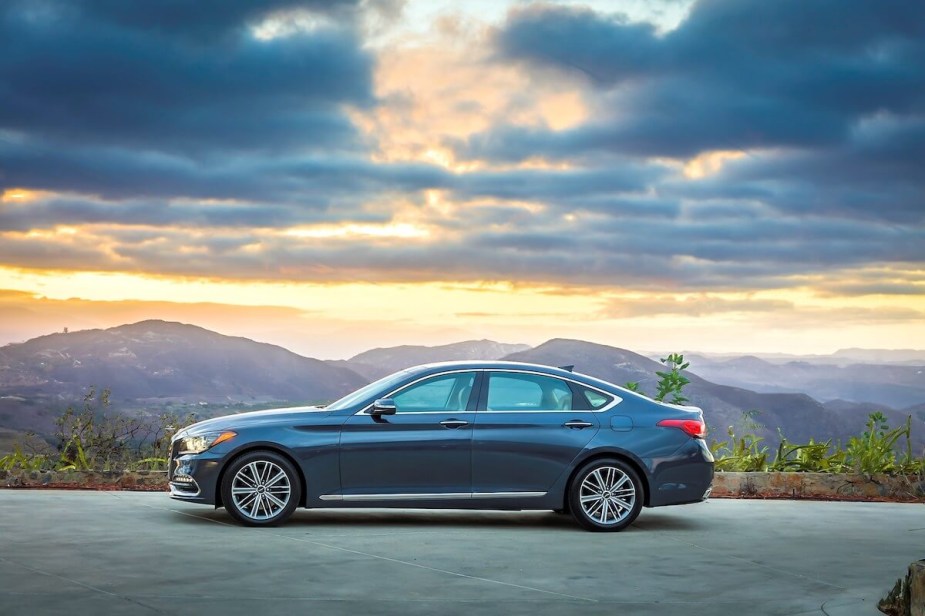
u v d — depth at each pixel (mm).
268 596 7336
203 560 8680
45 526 10406
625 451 11039
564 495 10992
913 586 6934
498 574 8391
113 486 14250
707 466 11250
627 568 8781
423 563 8797
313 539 9938
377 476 10812
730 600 7570
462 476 10883
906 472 15047
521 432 10977
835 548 10031
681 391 15477
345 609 6992
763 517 12289
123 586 7574
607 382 11461
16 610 6762
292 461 10805
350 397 11445
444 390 11125
